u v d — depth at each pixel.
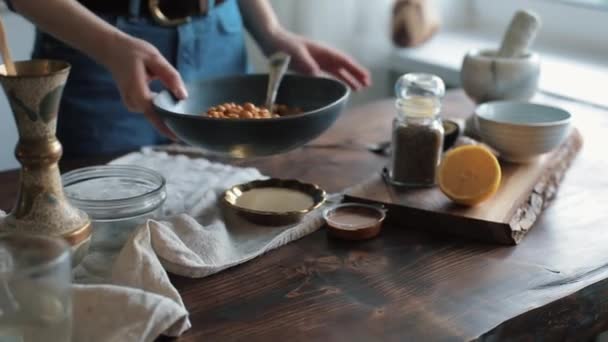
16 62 0.99
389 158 1.42
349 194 1.25
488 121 1.34
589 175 1.38
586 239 1.17
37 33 1.56
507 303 1.02
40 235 0.93
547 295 1.04
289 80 1.40
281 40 1.59
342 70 1.59
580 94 1.88
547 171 1.33
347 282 1.06
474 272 1.09
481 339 0.96
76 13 1.28
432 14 2.34
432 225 1.19
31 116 0.97
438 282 1.06
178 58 1.57
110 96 1.56
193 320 0.98
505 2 2.45
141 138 1.61
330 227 1.17
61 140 1.58
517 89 1.49
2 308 0.88
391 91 2.44
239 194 1.23
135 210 1.10
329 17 2.26
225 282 1.06
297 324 0.98
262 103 1.40
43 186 1.00
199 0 1.55
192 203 1.21
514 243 1.16
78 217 1.02
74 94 1.55
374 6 2.29
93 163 1.38
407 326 0.97
